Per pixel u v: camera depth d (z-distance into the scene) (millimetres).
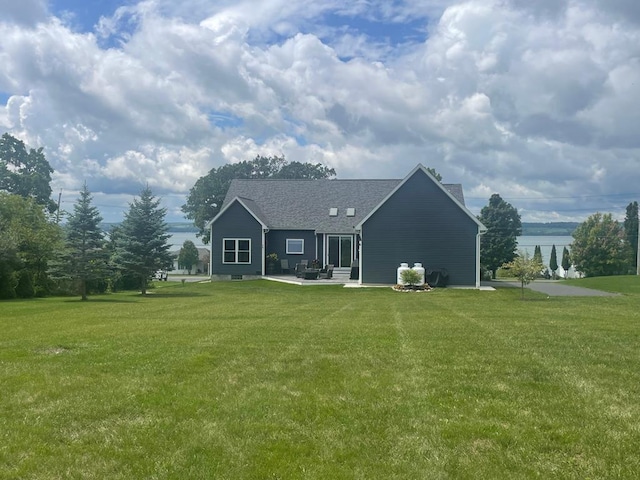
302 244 37062
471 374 7758
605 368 8094
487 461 4945
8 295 25484
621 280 34781
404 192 29891
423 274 27812
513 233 56969
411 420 5930
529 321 13672
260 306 18953
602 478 4613
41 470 4855
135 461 5031
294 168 66312
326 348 9664
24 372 8062
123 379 7637
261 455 5109
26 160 55219
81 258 23953
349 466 4887
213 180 58375
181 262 66812
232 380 7539
